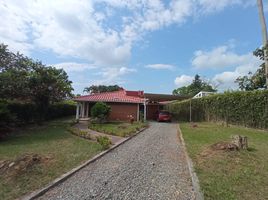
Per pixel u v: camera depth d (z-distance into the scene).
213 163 7.75
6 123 13.09
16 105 19.66
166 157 9.17
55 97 22.44
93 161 8.48
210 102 25.86
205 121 27.19
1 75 16.70
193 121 29.91
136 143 12.61
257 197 5.10
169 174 6.99
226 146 9.42
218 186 5.73
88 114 30.20
